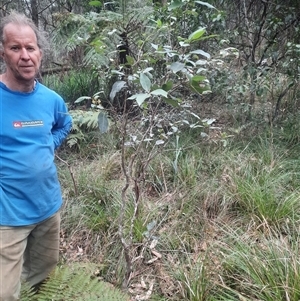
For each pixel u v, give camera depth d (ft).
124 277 8.52
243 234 8.94
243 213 10.19
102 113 6.09
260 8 16.98
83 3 19.53
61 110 7.37
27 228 6.61
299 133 13.94
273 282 7.16
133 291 8.41
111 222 10.22
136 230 9.49
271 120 15.23
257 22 15.60
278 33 15.12
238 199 10.39
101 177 12.19
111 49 9.75
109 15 10.32
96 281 7.38
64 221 10.74
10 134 6.11
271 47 15.72
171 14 10.19
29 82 6.20
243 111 15.30
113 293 7.09
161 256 9.09
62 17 13.38
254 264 7.63
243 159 12.44
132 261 8.36
